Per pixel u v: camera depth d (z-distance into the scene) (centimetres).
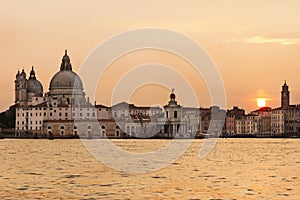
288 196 7050
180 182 8500
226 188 7788
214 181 8644
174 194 7231
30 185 8119
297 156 16012
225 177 9281
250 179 8956
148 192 7412
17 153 17550
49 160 13712
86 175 9588
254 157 15512
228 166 11819
